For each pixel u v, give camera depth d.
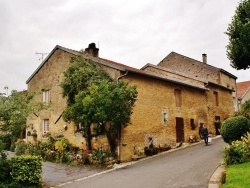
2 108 13.33
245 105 21.50
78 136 21.89
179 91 25.97
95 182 13.48
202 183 11.16
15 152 24.42
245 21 18.73
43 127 25.30
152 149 21.09
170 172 13.80
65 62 23.88
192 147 23.16
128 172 15.30
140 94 21.45
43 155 21.06
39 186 13.26
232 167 12.66
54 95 24.52
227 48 18.98
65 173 16.09
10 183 12.70
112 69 20.44
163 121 23.25
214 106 31.45
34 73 26.48
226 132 16.41
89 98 17.62
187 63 39.53
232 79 40.75
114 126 18.73
